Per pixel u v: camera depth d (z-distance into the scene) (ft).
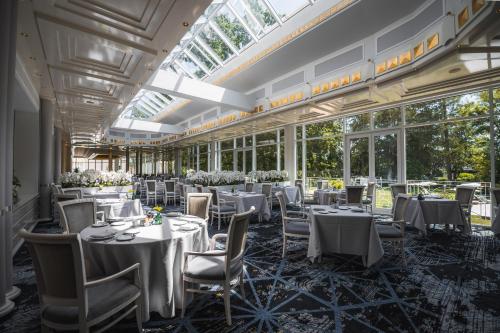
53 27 10.59
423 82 17.76
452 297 9.10
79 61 14.01
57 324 5.53
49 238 5.28
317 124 32.04
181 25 10.86
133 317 7.64
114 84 17.70
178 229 8.72
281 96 27.89
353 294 9.34
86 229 8.93
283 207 13.34
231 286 8.27
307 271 11.42
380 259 12.38
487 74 16.03
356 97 21.72
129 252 7.23
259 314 8.05
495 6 10.07
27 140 21.65
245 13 24.00
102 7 9.69
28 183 21.70
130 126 48.67
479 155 19.80
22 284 10.19
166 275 7.48
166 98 49.14
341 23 19.83
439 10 15.42
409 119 23.66
